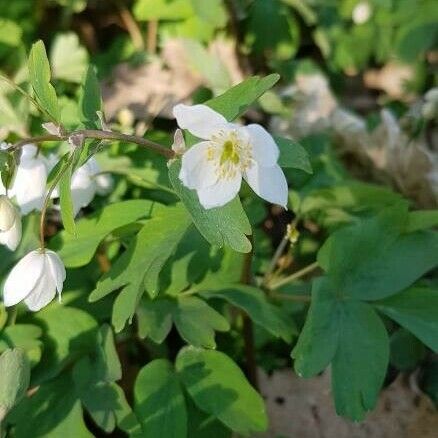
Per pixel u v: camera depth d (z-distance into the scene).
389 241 0.14
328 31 0.23
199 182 0.12
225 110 0.12
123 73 0.22
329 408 0.17
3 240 0.13
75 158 0.12
